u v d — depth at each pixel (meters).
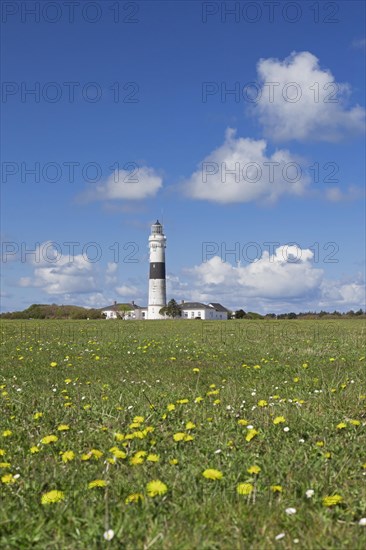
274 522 4.47
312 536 4.20
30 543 4.21
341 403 8.96
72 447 6.76
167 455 6.33
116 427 7.61
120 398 9.28
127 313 148.25
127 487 5.24
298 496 5.09
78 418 8.29
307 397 9.62
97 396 9.88
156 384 11.48
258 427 7.43
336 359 15.94
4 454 6.46
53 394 10.36
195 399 9.14
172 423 7.84
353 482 5.43
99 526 4.33
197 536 4.16
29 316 94.31
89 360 16.50
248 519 4.52
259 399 9.52
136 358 17.17
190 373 13.32
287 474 5.59
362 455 6.29
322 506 4.79
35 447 6.57
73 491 5.16
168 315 128.75
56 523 4.50
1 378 12.59
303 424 7.52
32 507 4.84
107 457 6.21
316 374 12.66
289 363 15.27
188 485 5.21
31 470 5.89
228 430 7.33
